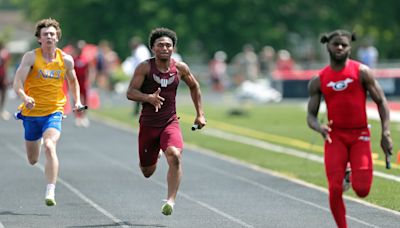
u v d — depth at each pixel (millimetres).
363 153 18578
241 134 44719
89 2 122375
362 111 18703
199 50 124750
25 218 21703
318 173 30016
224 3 119562
